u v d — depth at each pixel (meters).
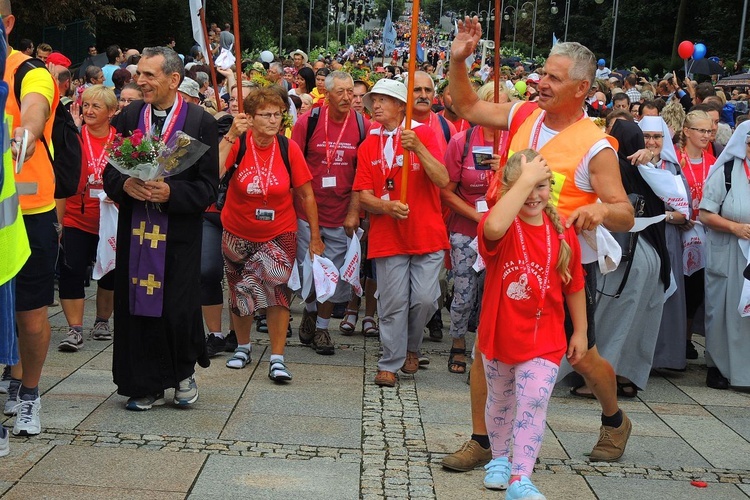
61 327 7.85
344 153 7.49
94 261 8.00
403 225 6.50
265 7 58.47
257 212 6.48
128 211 5.63
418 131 6.62
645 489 4.86
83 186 7.02
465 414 6.02
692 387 7.24
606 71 28.52
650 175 6.60
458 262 7.04
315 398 6.20
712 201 7.20
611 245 4.78
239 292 6.53
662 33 59.41
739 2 43.59
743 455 5.53
